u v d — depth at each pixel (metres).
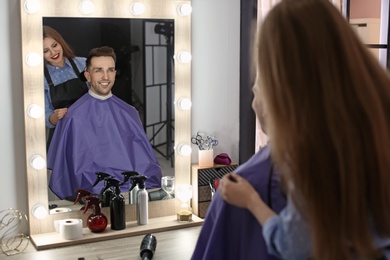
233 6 2.51
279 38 0.90
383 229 0.92
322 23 0.89
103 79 2.23
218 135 2.55
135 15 2.27
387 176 0.89
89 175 2.26
